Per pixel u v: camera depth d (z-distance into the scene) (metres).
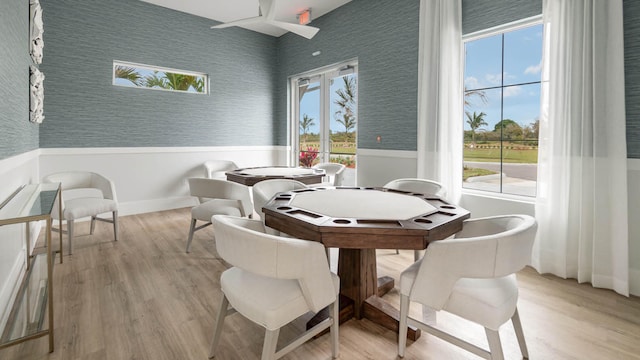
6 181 2.12
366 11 4.13
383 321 1.85
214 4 4.48
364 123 4.22
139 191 4.55
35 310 1.86
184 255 2.98
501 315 1.26
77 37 3.96
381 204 1.91
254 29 5.39
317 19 4.86
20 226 2.50
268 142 5.73
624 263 2.23
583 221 2.41
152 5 4.46
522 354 1.58
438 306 1.32
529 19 2.79
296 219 1.58
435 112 3.34
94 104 4.12
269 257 1.21
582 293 2.27
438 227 1.48
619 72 2.23
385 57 3.93
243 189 2.72
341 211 1.73
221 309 1.56
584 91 2.38
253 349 1.66
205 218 2.89
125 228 3.84
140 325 1.85
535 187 2.93
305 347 1.67
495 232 1.66
